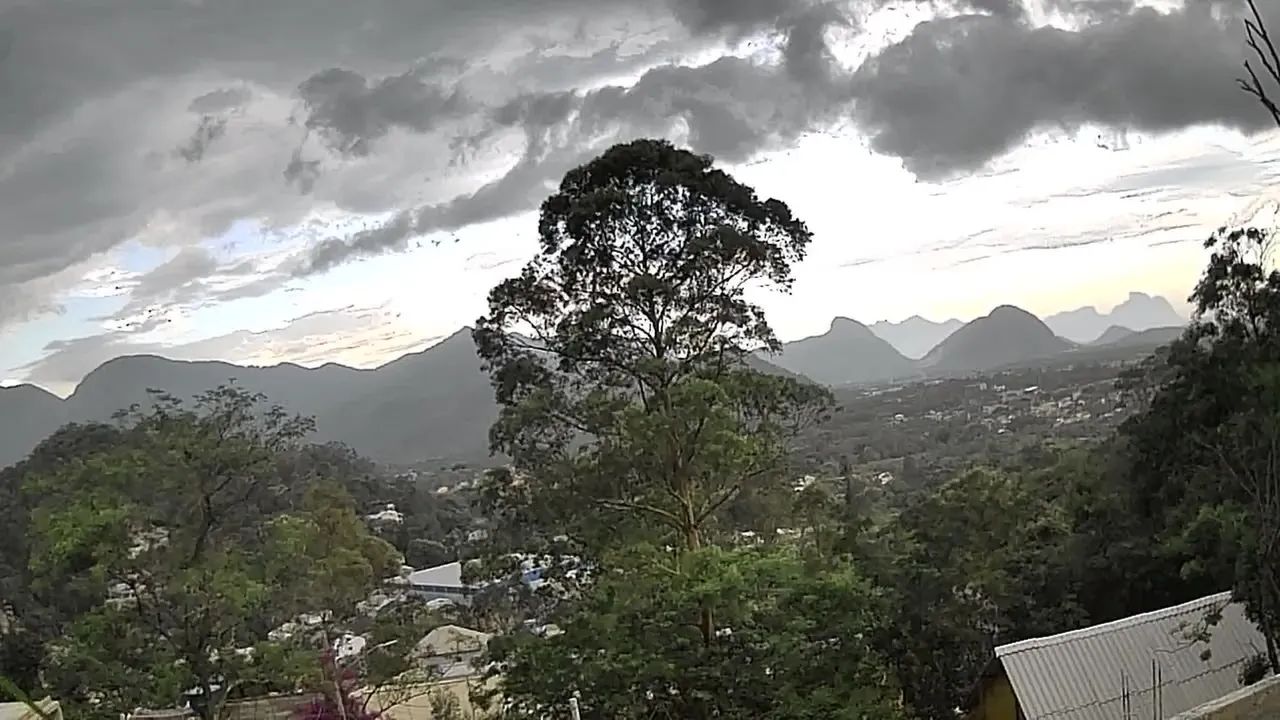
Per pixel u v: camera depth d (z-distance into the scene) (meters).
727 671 15.68
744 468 17.33
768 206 18.17
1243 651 19.81
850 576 16.28
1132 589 24.47
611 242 17.89
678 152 17.88
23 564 21.17
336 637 20.28
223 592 18.34
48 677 19.02
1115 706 18.36
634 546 16.42
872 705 16.09
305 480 22.89
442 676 23.02
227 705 19.47
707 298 17.98
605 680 15.77
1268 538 16.31
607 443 17.44
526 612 18.20
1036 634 24.42
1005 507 25.50
